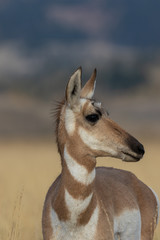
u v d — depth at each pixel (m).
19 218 37.97
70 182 28.94
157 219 35.62
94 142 29.38
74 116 29.47
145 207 34.19
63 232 29.19
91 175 29.20
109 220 30.08
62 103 30.62
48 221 29.62
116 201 31.94
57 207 29.09
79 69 29.19
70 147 29.36
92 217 29.06
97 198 30.16
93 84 31.67
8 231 38.50
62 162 29.73
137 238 33.19
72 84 29.34
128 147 29.55
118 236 32.41
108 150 29.55
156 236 40.47
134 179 35.25
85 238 29.00
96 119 29.48
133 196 33.62
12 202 52.69
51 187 31.78
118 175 34.53
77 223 28.86
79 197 28.81
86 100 29.81
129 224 32.41
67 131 29.50
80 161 29.16
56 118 30.48
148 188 35.53
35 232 40.66
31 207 51.81
